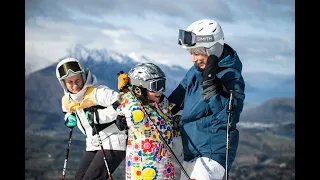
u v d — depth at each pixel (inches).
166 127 169.3
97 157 182.5
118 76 172.7
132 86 169.8
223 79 172.1
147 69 168.2
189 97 175.0
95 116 180.5
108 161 181.6
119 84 169.9
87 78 181.2
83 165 188.1
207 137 170.4
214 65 168.4
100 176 181.0
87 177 181.0
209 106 169.5
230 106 166.4
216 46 171.9
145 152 165.6
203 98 169.2
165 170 166.7
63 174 186.9
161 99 173.0
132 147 167.5
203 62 174.6
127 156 168.9
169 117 174.9
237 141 173.8
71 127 184.7
